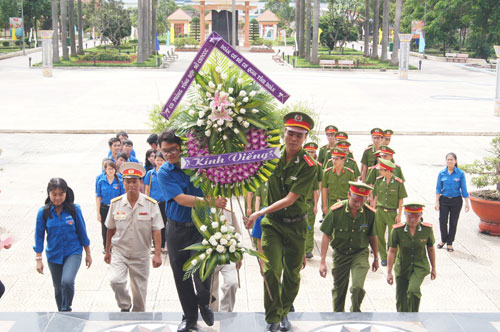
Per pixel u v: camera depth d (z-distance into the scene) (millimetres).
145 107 29188
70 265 7543
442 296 9500
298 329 5781
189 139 4969
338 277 8047
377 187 10859
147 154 11242
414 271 8047
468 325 5898
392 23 91062
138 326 5793
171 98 5039
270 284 5523
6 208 13586
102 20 76125
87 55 58281
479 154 20453
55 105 29719
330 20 74688
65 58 58625
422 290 9727
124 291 7391
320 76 49031
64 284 7352
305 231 5625
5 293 9227
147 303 8977
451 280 10141
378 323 5926
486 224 12438
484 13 68062
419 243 7965
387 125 25281
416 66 61094
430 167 18359
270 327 5629
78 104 30109
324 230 7938
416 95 36469
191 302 5625
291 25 132750
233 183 5012
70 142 21531
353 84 42406
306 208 5559
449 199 11430
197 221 5145
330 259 10922
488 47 71500
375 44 66062
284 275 5801
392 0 91625
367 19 69312
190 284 5617
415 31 67625
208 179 4992
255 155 4898
